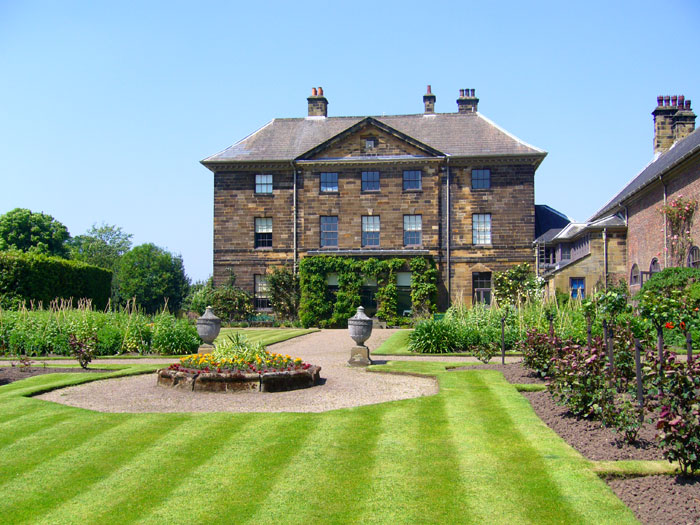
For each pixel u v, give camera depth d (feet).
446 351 62.75
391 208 122.21
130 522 19.76
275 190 124.98
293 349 71.56
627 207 105.50
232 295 122.42
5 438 28.73
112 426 30.60
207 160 125.29
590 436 26.66
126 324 68.18
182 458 25.64
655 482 21.08
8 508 20.95
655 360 27.37
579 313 58.23
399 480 22.72
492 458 24.54
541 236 125.18
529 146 120.37
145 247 224.53
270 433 29.07
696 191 79.56
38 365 54.24
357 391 39.86
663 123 117.50
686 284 67.72
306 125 134.62
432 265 118.83
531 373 43.29
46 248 182.09
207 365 42.75
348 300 118.11
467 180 120.88
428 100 134.41
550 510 19.60
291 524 19.44
